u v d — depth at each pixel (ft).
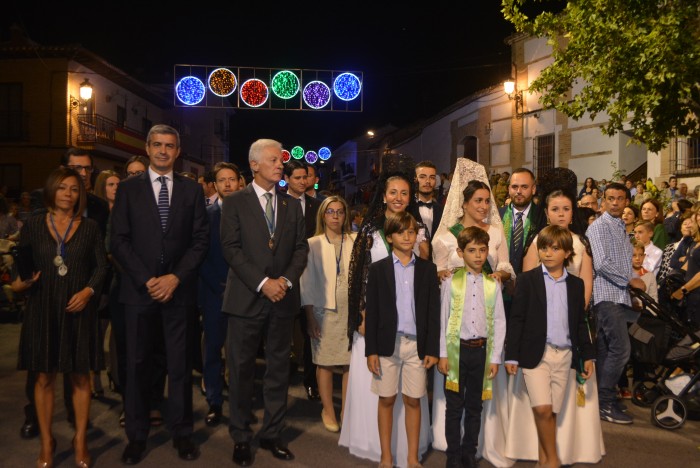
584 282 15.76
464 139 83.46
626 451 15.92
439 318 14.32
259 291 14.78
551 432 14.26
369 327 14.33
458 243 14.83
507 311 16.25
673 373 19.07
